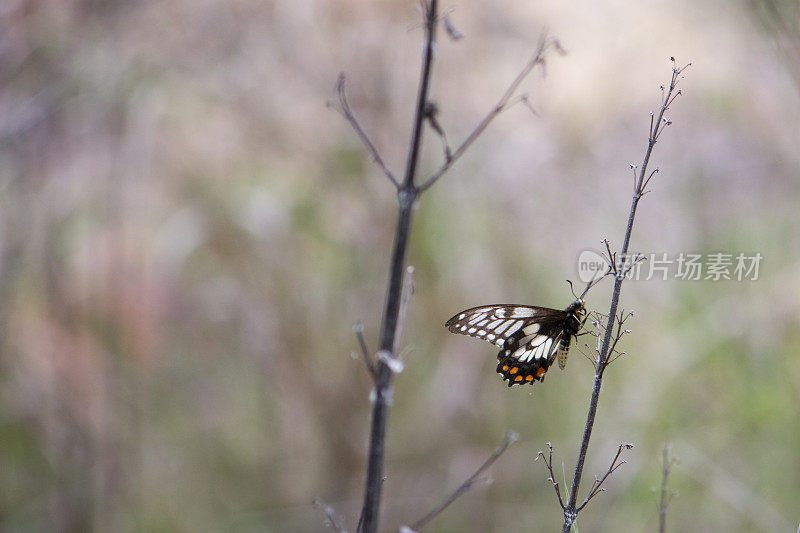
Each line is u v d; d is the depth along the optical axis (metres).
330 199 1.80
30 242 1.77
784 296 1.81
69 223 1.79
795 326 1.80
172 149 1.81
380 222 1.80
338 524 1.56
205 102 1.83
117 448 1.78
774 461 1.77
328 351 1.79
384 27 1.84
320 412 1.79
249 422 1.80
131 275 1.79
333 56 1.83
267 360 1.79
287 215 1.80
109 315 1.79
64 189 1.79
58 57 1.80
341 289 1.80
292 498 1.78
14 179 1.78
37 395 1.77
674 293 1.82
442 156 1.82
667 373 1.80
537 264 1.82
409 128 1.82
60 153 1.79
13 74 1.79
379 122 1.82
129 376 1.79
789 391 1.79
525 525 1.76
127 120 1.80
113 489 1.77
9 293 1.76
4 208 1.77
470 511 1.77
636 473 1.77
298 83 1.83
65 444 1.77
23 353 1.77
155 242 1.79
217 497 1.79
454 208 1.81
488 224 1.82
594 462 1.78
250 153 1.82
